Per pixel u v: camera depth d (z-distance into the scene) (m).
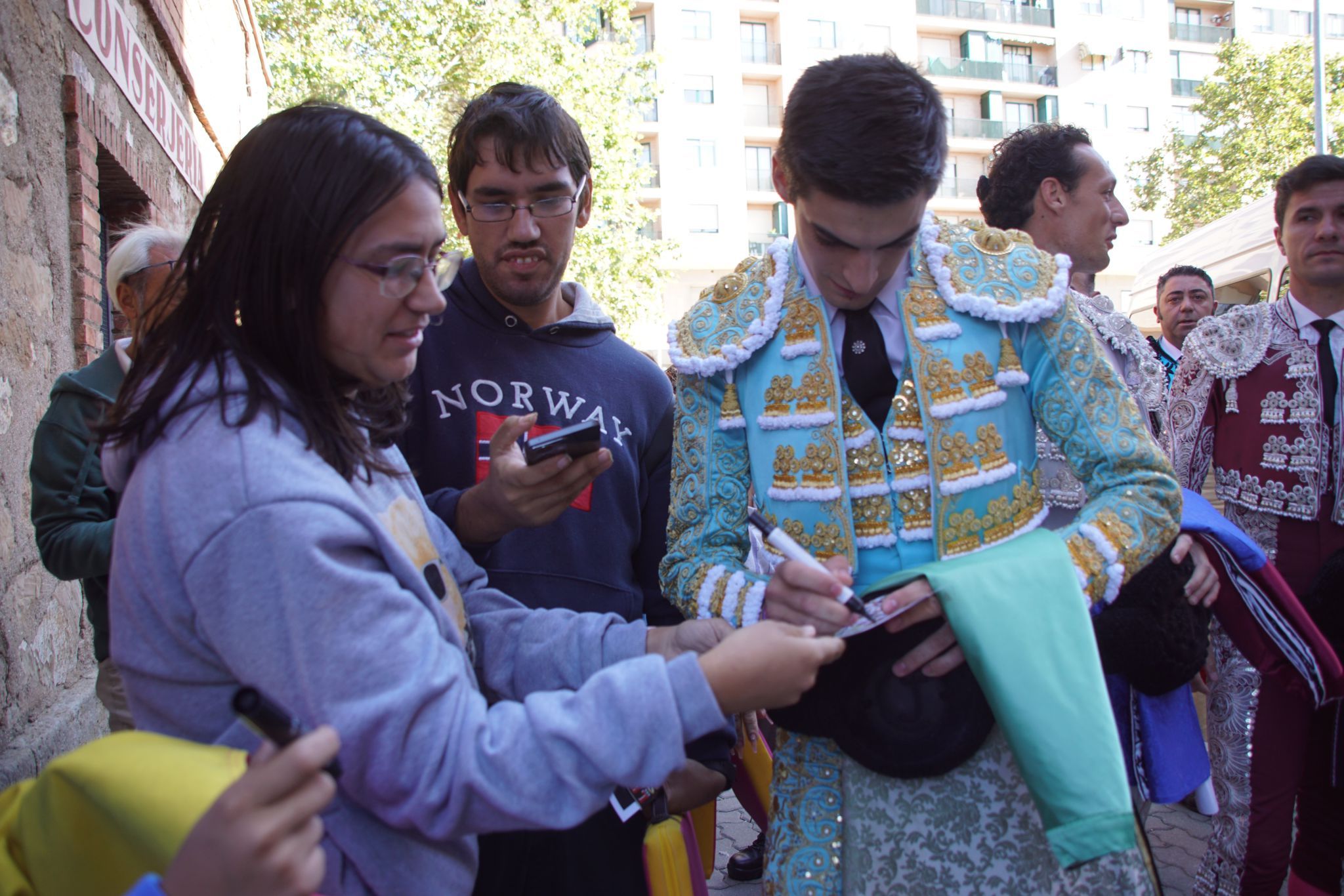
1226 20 44.66
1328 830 2.63
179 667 1.06
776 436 1.55
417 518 1.33
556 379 2.15
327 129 1.16
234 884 0.79
